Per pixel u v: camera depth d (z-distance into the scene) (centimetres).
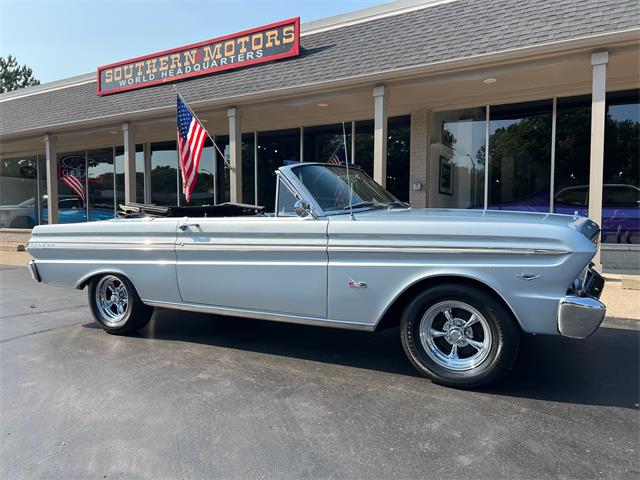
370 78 862
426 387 365
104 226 507
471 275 344
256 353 452
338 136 1245
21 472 260
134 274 493
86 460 270
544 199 1006
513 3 825
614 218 952
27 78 3800
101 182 1733
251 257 425
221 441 288
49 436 299
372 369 406
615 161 948
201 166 1507
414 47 859
